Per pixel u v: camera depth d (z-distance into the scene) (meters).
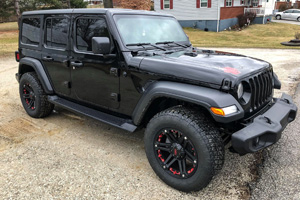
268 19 29.83
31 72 4.56
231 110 2.36
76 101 3.88
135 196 2.63
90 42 3.35
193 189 2.59
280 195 2.59
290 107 3.07
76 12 3.49
